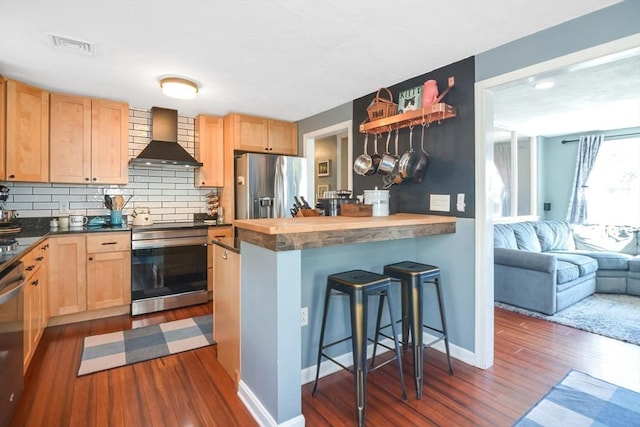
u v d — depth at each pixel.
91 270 3.20
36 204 3.42
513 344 2.79
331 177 6.12
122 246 3.34
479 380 2.22
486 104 2.35
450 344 2.57
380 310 2.34
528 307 3.64
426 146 2.71
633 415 1.85
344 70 2.67
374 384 2.19
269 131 4.27
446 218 2.44
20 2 1.75
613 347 2.73
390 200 3.00
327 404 1.97
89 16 1.88
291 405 1.72
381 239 2.05
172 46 2.26
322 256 2.27
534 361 2.49
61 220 3.44
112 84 3.03
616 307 3.76
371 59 2.46
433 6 1.78
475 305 2.41
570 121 4.60
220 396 2.04
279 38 2.14
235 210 4.19
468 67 2.42
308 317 2.21
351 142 3.49
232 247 2.16
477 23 1.95
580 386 2.14
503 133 5.15
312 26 2.00
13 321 1.71
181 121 4.17
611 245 4.80
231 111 3.96
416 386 2.03
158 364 2.41
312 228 1.74
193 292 3.71
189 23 1.96
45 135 3.16
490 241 2.39
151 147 3.74
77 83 3.00
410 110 2.65
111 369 2.33
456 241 2.51
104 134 3.50
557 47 1.96
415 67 2.59
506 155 5.17
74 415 1.83
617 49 1.74
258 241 1.81
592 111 4.08
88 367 2.34
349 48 2.28
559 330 3.10
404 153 2.76
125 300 3.36
